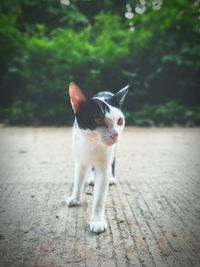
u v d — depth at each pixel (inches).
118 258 18.2
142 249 19.2
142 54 96.7
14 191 30.1
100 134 20.9
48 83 92.2
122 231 21.6
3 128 82.2
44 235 21.1
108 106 21.3
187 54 94.3
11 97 97.7
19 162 42.7
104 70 94.2
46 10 114.7
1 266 17.4
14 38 97.0
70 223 22.9
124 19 120.7
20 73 93.0
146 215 24.3
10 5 106.6
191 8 99.3
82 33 102.9
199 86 93.7
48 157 45.7
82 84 93.5
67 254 18.6
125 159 44.4
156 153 48.7
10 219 23.6
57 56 94.9
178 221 23.2
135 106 94.2
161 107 88.9
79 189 25.9
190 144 56.9
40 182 33.1
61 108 89.7
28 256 18.4
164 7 99.6
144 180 33.8
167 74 94.9
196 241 20.3
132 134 69.9
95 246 19.6
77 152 24.1
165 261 17.9
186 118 87.4
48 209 25.5
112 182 31.9
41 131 75.8
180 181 33.5
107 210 25.2
